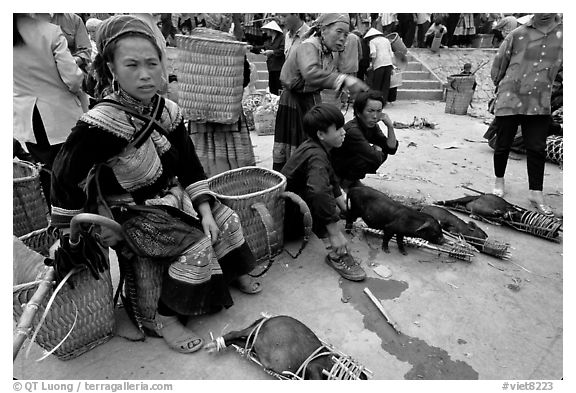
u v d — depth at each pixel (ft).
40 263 5.50
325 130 7.91
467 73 24.71
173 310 5.89
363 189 8.83
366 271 7.92
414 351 5.95
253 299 7.09
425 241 8.61
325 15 9.11
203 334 6.28
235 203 7.18
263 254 8.18
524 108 10.21
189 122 10.36
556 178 13.16
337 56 10.22
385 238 8.52
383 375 5.51
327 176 7.82
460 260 8.27
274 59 23.76
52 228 5.72
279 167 10.85
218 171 10.68
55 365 5.70
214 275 6.14
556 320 6.59
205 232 6.19
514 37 10.35
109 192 5.58
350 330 6.35
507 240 9.14
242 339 5.82
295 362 5.27
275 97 19.74
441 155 15.64
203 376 5.52
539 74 9.91
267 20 29.66
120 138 5.14
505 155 11.27
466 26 36.24
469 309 6.84
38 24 7.95
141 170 5.45
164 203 5.77
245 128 10.63
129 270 6.03
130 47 4.78
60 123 8.69
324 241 9.09
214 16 14.39
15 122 8.41
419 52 34.06
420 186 12.35
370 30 25.55
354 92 10.02
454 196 11.62
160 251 5.60
